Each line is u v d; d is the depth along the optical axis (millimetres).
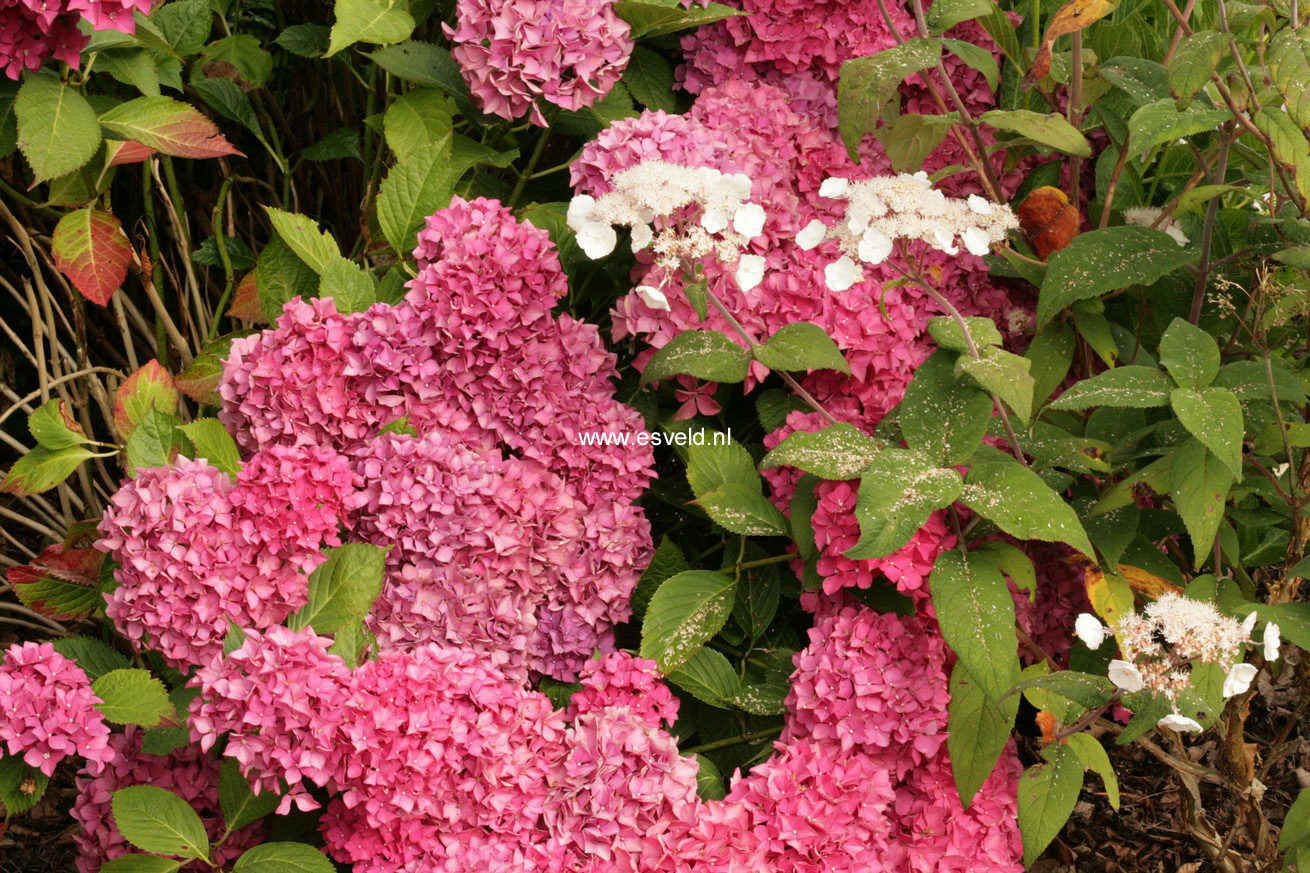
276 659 1696
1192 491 1861
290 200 3021
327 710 1691
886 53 2057
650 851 1802
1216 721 1846
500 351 2143
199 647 1895
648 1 2496
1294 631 1899
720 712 2254
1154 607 1647
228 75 2672
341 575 1951
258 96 2773
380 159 2750
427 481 2041
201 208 2916
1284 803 2619
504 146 2602
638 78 2604
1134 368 1906
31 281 2783
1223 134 2068
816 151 2449
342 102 2982
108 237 2250
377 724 1713
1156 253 2057
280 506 1895
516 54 2250
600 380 2266
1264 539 2494
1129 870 2508
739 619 2246
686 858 1803
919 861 1943
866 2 2502
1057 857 2539
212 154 2266
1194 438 1905
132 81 2293
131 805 1747
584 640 2191
